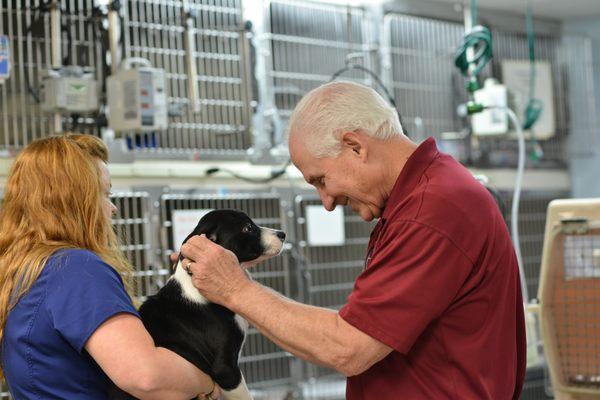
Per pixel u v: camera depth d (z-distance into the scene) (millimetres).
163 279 3748
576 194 5664
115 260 2078
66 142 2057
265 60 4207
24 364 1909
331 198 1996
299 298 4121
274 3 4289
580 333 2951
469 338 1878
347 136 1928
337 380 4195
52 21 3504
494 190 4133
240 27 4117
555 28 5684
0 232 2023
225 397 2217
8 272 1962
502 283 1904
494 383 1900
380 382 1945
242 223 2355
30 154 2037
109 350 1837
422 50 4871
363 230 4484
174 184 3881
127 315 1890
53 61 3504
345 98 1942
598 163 5730
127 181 3756
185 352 2121
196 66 3996
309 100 1973
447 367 1879
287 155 4227
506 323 1932
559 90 5648
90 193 2033
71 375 1907
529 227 5383
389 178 1964
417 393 1896
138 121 3510
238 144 4125
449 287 1817
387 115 1966
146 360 1840
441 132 4922
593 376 2934
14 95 3541
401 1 4770
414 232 1826
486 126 4820
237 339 2203
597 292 2908
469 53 4281
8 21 3533
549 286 2977
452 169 1936
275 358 4027
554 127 5441
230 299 1920
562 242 2965
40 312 1896
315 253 4281
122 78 3559
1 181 3420
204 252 1953
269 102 4215
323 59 4457
